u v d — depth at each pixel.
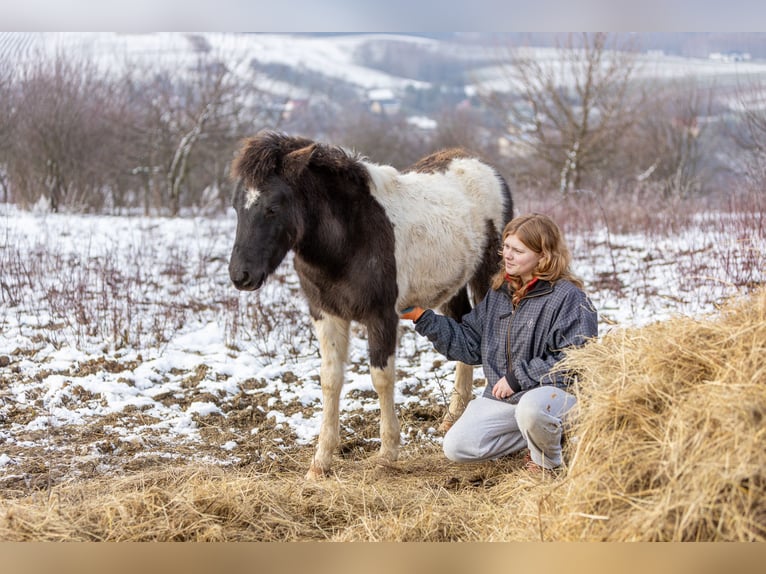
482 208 4.71
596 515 2.41
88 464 3.73
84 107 15.77
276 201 3.47
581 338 3.26
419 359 5.55
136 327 5.88
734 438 2.26
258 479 3.38
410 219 4.09
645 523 2.27
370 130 26.73
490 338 3.57
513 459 3.75
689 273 7.03
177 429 4.27
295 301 6.78
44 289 6.73
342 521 3.07
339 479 3.46
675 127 21.58
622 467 2.51
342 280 3.81
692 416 2.41
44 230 9.35
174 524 2.87
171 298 6.78
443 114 26.92
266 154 3.50
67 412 4.38
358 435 4.29
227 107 18.22
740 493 2.20
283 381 5.09
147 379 4.96
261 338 5.83
